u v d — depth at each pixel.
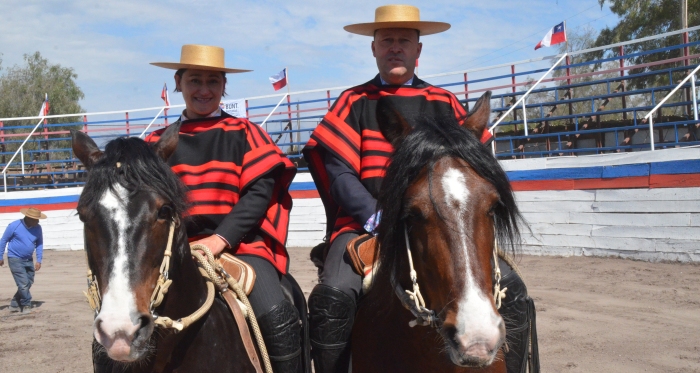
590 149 16.20
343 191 3.48
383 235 2.67
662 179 11.78
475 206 2.42
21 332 9.26
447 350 2.43
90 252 2.62
